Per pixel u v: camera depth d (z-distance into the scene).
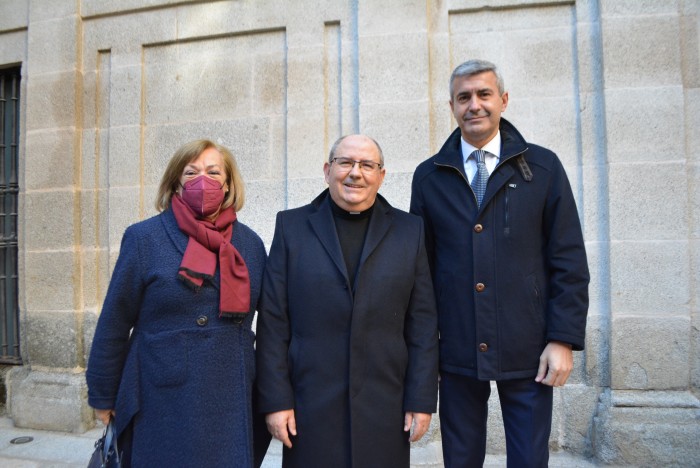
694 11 2.96
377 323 1.71
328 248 1.77
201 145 1.81
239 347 1.70
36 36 3.79
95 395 1.63
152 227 1.73
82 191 3.72
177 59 3.62
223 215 1.80
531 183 1.80
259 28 3.44
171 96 3.62
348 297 1.71
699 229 2.90
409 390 1.73
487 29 3.17
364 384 1.68
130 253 1.67
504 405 1.87
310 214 1.89
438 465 2.74
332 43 3.35
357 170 1.74
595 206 2.98
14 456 3.10
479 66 1.80
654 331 2.83
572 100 3.07
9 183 3.98
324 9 3.33
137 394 1.61
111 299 1.65
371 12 3.20
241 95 3.50
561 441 2.94
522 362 1.75
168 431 1.57
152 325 1.65
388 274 1.75
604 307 2.94
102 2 3.71
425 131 3.11
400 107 3.14
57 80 3.73
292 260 1.79
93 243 3.68
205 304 1.65
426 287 1.84
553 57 3.10
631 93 2.92
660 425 2.72
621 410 2.78
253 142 3.46
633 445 2.73
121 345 1.67
